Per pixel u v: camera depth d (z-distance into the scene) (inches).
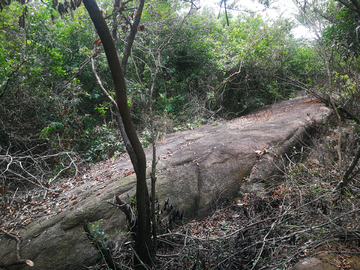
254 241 105.1
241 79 389.1
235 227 127.8
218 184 157.0
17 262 109.8
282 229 110.9
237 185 160.2
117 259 110.3
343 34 150.3
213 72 380.5
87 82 343.3
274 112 296.2
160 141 256.7
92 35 310.2
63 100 260.2
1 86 233.8
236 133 219.1
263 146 181.2
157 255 107.1
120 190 141.3
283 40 410.6
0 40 247.3
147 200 95.5
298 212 119.3
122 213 131.4
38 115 275.0
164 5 259.9
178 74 394.0
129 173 166.4
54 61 269.9
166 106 344.2
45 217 132.4
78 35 313.9
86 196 147.4
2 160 216.7
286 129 202.7
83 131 269.1
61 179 214.2
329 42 167.2
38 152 270.1
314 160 180.7
